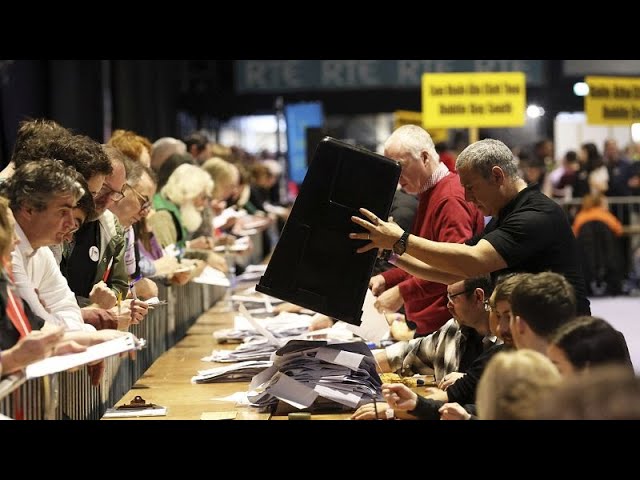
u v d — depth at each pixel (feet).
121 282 17.06
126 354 15.83
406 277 19.54
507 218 15.42
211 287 28.04
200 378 16.26
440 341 16.11
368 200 14.53
